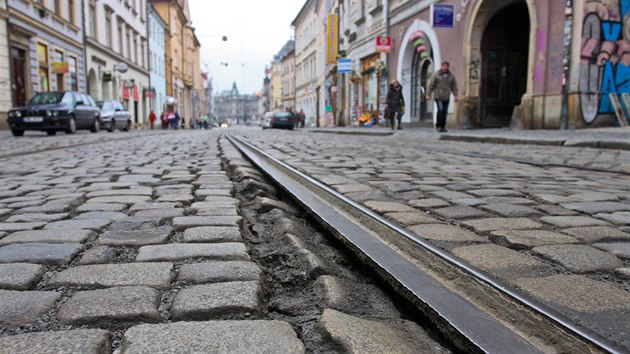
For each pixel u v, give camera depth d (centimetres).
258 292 174
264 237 268
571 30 1241
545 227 268
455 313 149
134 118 4391
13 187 445
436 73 1451
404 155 764
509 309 151
